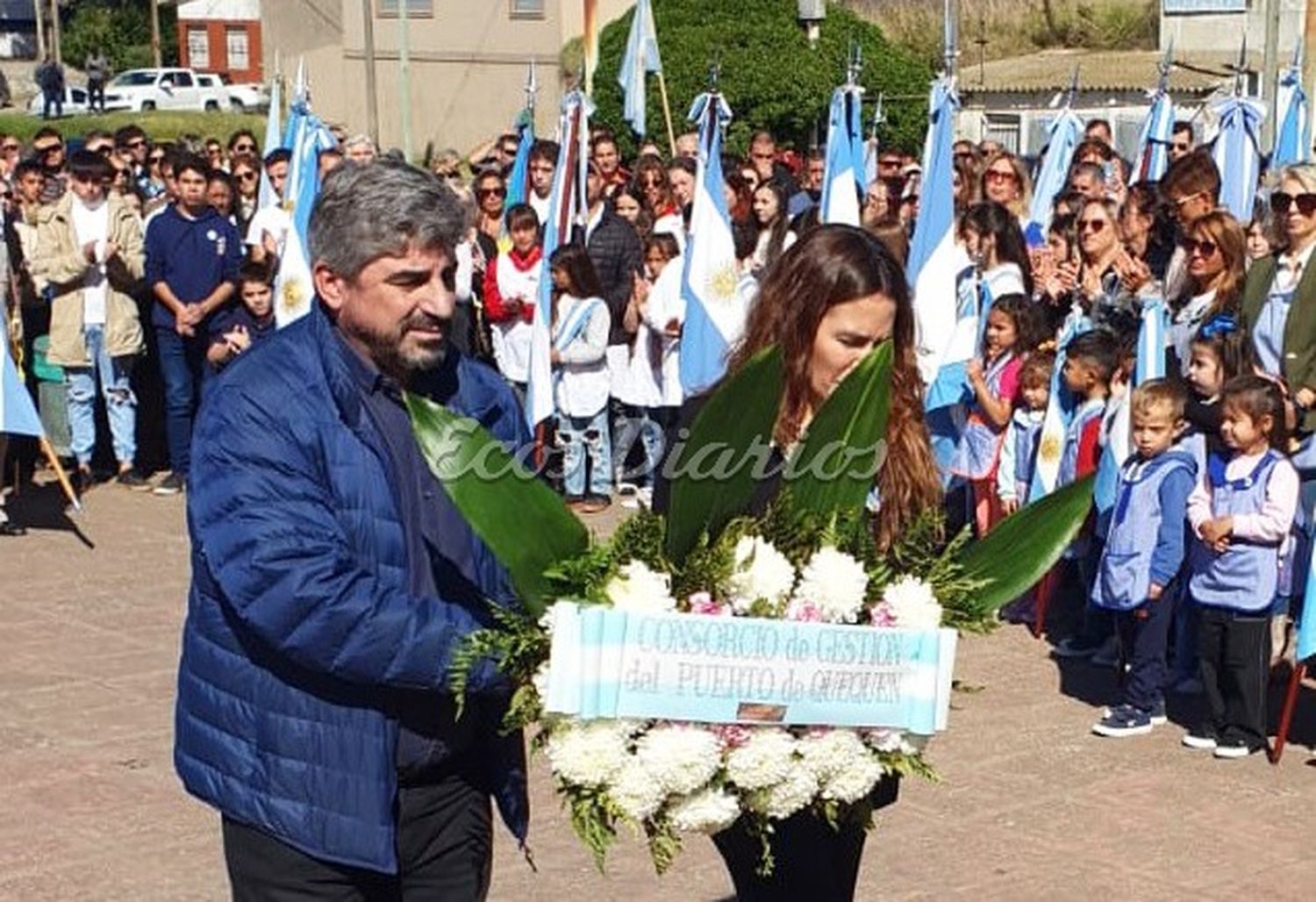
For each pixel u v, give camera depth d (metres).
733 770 3.18
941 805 6.06
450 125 38.84
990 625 3.42
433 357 3.37
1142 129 16.03
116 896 5.38
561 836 5.84
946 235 9.18
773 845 3.52
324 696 3.34
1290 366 7.26
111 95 52.62
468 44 38.31
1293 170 7.42
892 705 3.27
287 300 10.45
